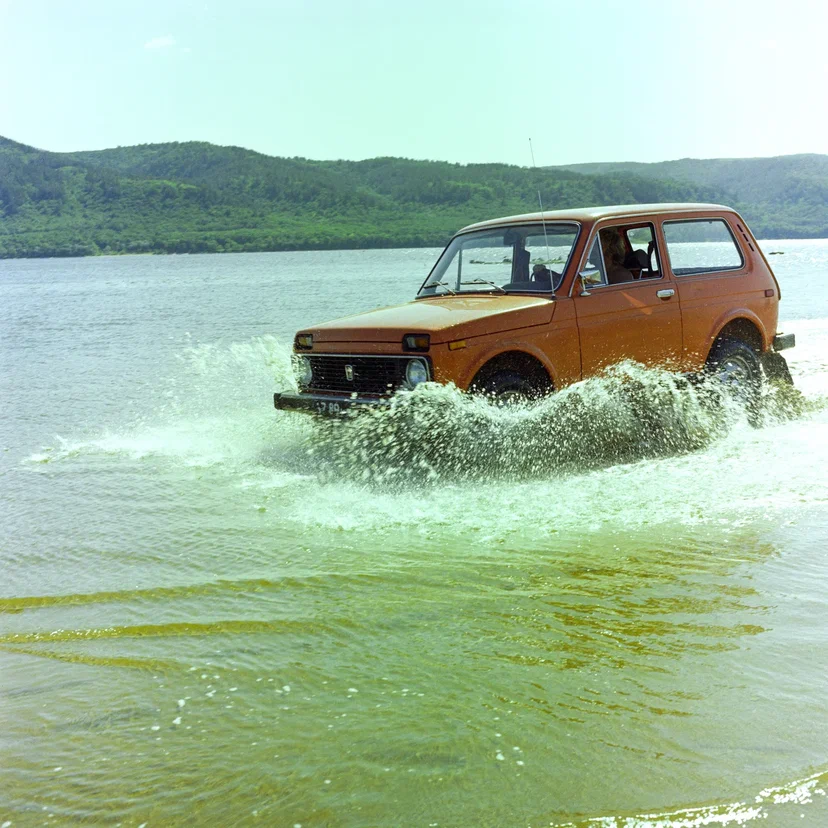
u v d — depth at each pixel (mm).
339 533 5223
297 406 7070
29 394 11133
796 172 188125
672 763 2654
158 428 8859
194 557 4914
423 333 6250
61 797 2631
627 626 3703
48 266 146625
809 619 3707
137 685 3375
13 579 4691
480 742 2814
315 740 2877
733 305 8047
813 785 2510
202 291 41500
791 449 7012
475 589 4215
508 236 7578
